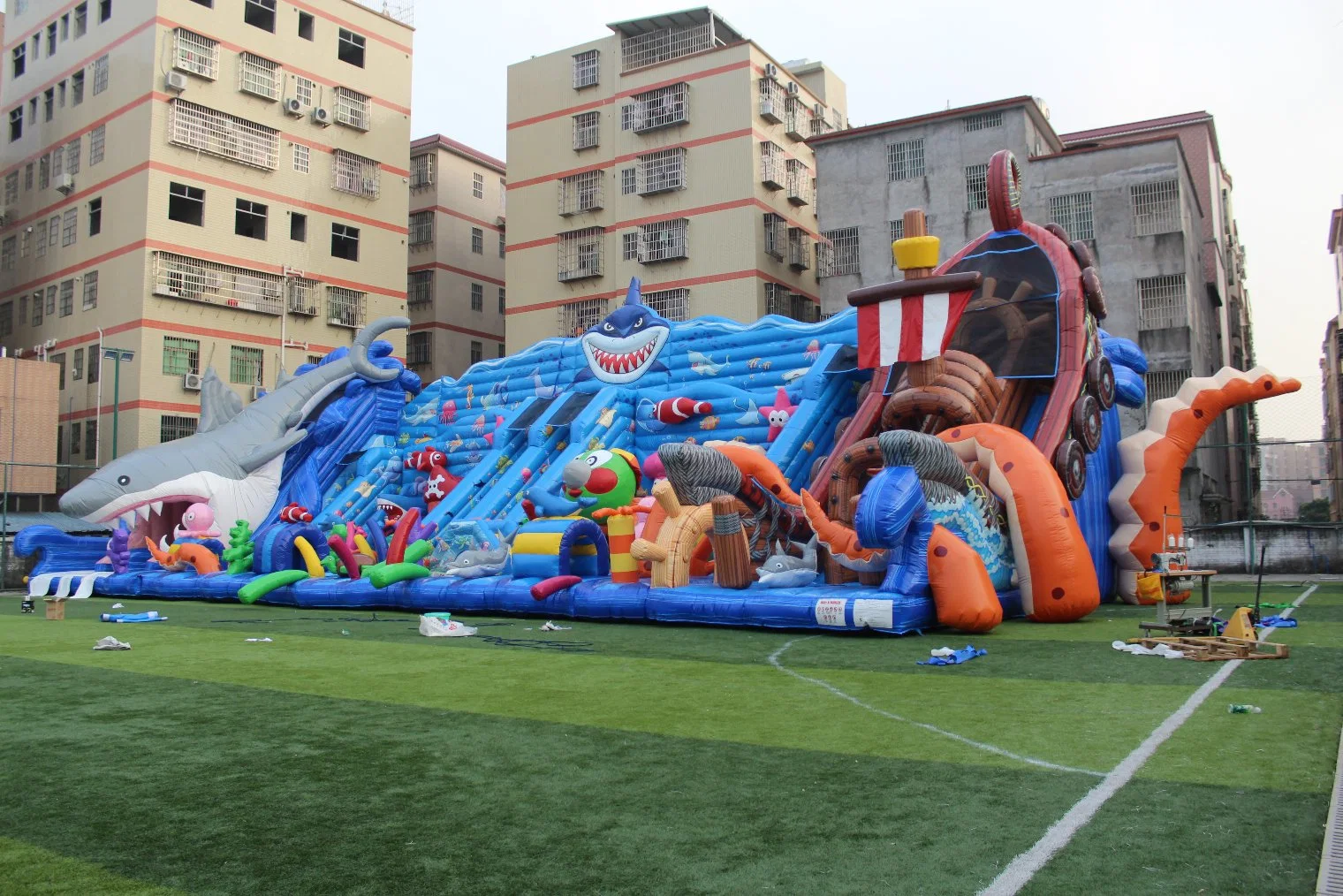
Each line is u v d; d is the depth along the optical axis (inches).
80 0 1380.4
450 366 1724.9
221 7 1330.0
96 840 179.3
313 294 1412.4
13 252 1465.3
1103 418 621.6
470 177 1795.0
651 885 155.1
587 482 619.2
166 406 1249.4
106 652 433.4
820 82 1718.8
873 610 455.2
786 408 697.6
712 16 1493.6
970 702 294.7
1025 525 502.3
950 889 151.0
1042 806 190.2
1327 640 415.5
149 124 1256.2
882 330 553.3
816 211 1389.0
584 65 1569.9
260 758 237.1
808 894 150.1
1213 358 1438.2
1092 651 394.0
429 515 799.1
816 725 266.7
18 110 1482.5
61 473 1318.9
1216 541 892.0
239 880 159.6
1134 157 1179.3
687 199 1464.1
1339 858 159.2
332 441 918.4
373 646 450.9
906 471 464.1
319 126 1440.7
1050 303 589.0
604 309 1517.0
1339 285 1706.4
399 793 207.2
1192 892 148.3
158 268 1250.6
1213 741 237.9
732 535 520.1
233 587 736.3
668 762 229.3
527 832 180.9
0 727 273.9
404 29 1563.7
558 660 398.3
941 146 1305.4
